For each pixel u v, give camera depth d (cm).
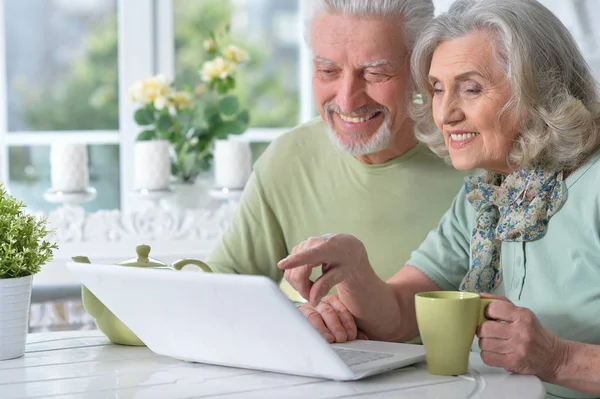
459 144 158
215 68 315
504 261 165
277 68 415
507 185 162
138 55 378
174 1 391
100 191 375
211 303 124
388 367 130
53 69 375
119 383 127
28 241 143
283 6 412
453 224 179
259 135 407
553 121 150
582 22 309
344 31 185
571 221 155
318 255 140
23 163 373
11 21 371
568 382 134
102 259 279
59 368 136
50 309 266
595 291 152
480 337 132
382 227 202
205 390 122
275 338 124
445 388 122
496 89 152
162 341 140
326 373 125
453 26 157
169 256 282
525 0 154
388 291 164
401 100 189
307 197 209
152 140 309
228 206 294
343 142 195
